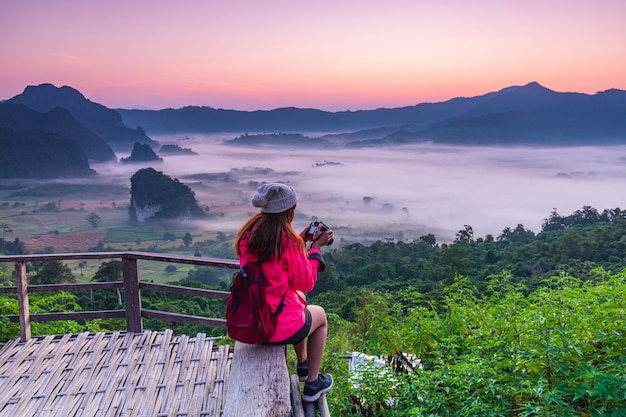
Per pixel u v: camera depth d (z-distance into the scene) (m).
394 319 4.97
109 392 4.02
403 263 94.50
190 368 4.36
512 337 4.34
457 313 5.03
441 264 83.81
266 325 2.42
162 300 43.94
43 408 3.83
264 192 2.43
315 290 80.25
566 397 3.71
